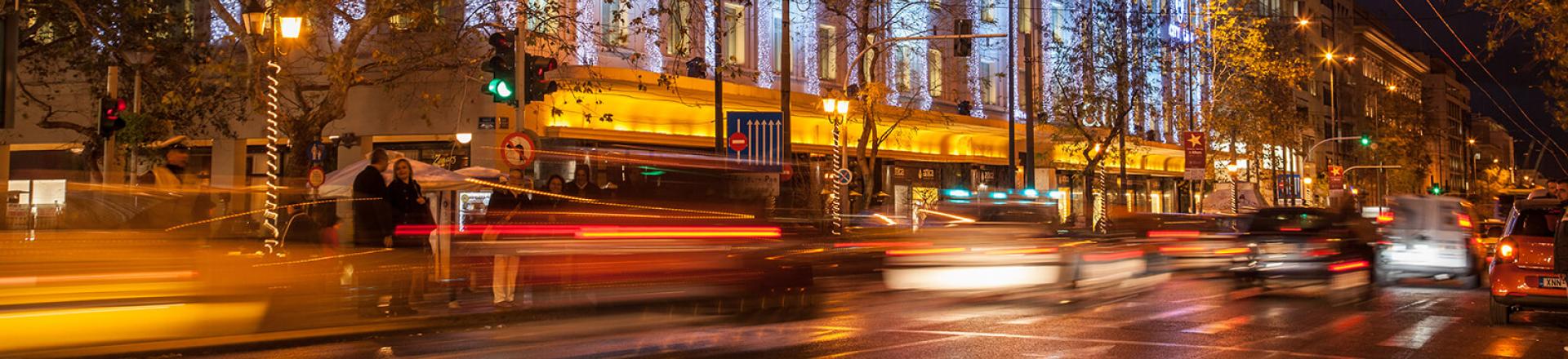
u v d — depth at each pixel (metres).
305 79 31.42
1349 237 18.91
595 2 32.69
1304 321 13.70
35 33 29.27
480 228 14.67
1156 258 20.86
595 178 15.95
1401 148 88.69
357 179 13.15
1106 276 18.75
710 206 13.71
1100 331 12.42
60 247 9.47
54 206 10.09
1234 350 10.91
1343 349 11.02
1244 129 52.25
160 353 10.02
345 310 12.06
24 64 33.00
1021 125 49.53
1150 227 21.14
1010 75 39.94
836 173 30.53
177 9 32.03
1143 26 43.78
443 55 30.61
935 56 45.38
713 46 36.00
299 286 11.40
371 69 31.31
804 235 14.60
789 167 26.20
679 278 13.23
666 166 13.87
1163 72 47.00
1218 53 51.12
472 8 30.28
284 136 32.38
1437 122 129.00
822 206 28.89
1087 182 43.84
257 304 10.78
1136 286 18.92
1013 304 15.58
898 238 17.08
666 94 32.72
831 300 15.66
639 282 13.30
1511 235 13.21
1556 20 21.34
